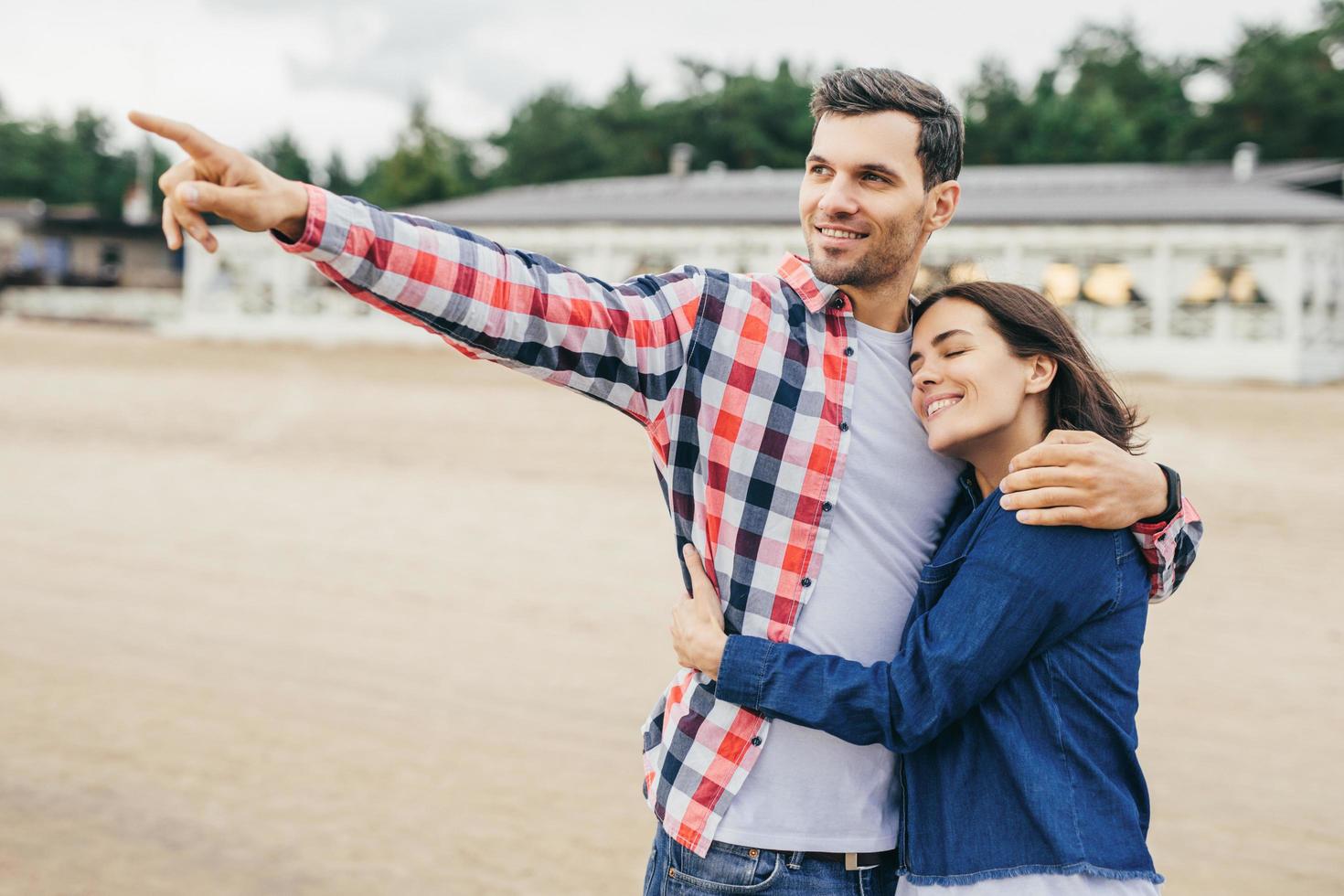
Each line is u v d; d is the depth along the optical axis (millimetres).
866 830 1886
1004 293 1890
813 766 1861
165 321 36844
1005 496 1760
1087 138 49531
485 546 8289
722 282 1890
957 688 1719
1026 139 51188
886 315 1974
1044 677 1784
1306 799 4246
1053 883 1725
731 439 1865
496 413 15703
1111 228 23953
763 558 1874
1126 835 1768
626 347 1772
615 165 57281
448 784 4301
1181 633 6289
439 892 3488
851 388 1895
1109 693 1807
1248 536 8648
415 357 25438
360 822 3967
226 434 13562
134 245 45906
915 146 1832
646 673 5637
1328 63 47406
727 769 1865
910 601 1941
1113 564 1774
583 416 15625
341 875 3582
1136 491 1740
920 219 1882
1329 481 10945
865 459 1912
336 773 4387
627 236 27891
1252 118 47125
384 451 12531
